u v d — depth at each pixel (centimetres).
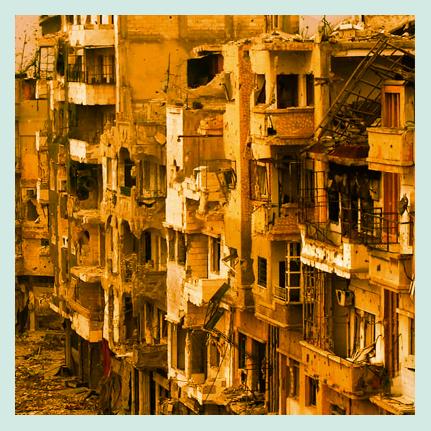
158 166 10306
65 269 11750
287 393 8731
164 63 10606
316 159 8269
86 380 11438
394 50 8319
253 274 8962
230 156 9181
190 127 9575
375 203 7981
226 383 9325
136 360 10162
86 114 11494
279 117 8500
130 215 10356
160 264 10438
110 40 10944
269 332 8888
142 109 10562
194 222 9600
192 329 9569
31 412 10825
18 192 12575
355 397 7969
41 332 12350
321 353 8212
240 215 9006
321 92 8438
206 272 9644
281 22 10025
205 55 10112
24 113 12638
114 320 10812
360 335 8194
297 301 8606
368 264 7906
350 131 8331
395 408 7800
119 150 10556
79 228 11431
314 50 8462
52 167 11888
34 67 12619
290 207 8625
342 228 8100
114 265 10750
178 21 10588
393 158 7688
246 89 9044
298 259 8619
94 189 11494
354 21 9212
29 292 12425
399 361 7894
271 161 8569
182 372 9738
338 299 8238
